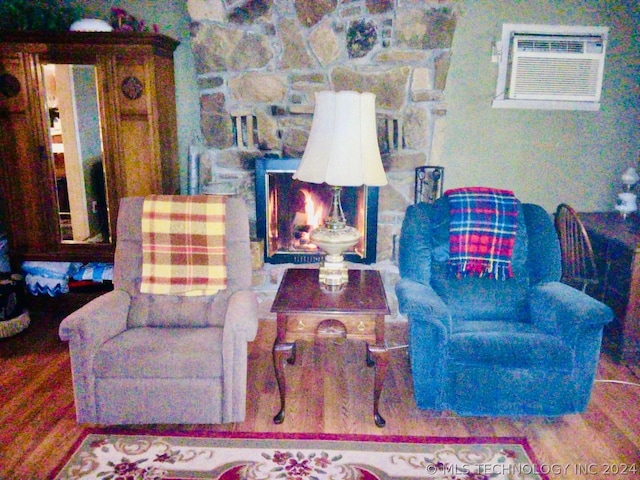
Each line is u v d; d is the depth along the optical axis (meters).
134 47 2.99
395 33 3.13
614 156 3.52
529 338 2.21
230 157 3.41
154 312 2.41
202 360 2.11
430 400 2.25
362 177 2.13
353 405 2.44
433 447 2.13
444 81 3.22
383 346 2.18
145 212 2.45
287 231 3.52
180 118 3.51
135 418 2.16
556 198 3.59
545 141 3.49
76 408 2.16
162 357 2.10
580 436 2.21
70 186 3.23
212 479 1.92
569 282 3.15
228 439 2.16
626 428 2.27
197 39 3.18
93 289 3.47
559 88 3.37
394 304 3.47
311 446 2.12
